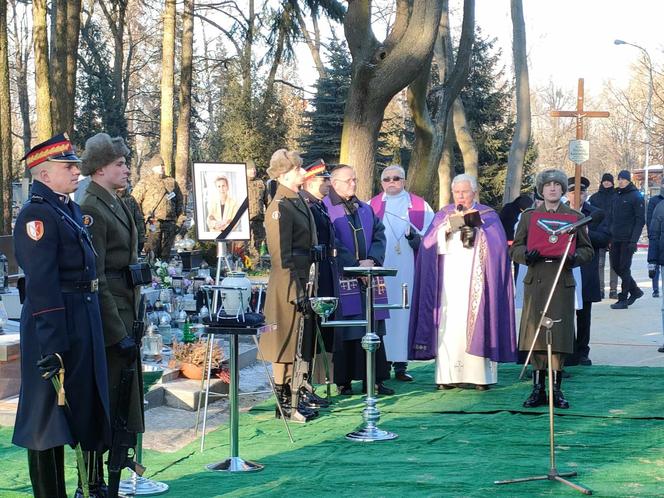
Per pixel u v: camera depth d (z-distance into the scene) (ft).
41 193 15.78
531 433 23.82
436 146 51.39
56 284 15.37
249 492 18.56
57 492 16.01
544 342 26.09
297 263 24.66
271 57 84.38
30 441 15.35
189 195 80.07
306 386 26.73
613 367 33.78
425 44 42.91
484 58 112.68
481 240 29.35
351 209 28.66
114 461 16.33
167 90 71.87
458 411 26.53
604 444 22.52
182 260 41.27
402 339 31.45
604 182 52.08
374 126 44.39
